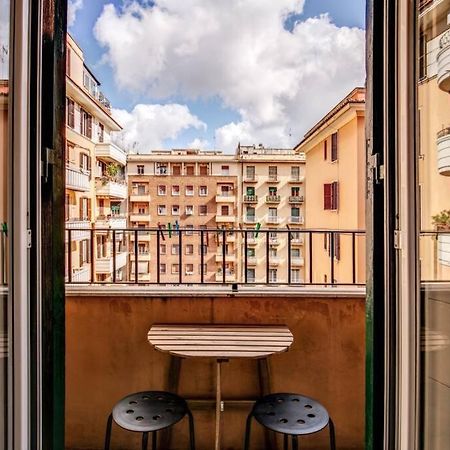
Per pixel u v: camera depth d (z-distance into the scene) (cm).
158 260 238
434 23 103
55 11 116
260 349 166
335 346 210
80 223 581
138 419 158
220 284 224
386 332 109
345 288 216
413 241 101
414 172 101
